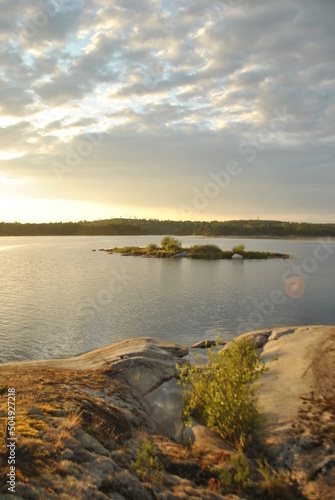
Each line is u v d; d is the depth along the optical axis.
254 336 13.59
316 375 8.66
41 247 97.31
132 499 4.21
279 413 7.27
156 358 11.80
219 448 6.37
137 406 8.06
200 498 4.61
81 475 4.20
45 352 15.85
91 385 8.55
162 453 5.68
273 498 5.04
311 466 5.65
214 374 8.33
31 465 4.06
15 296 28.98
